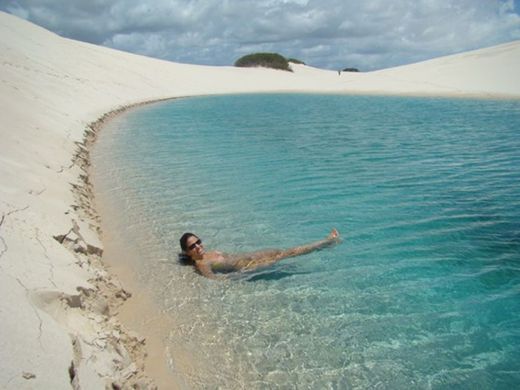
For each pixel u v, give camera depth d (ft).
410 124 62.80
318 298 16.57
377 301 16.35
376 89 133.80
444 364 12.98
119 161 37.63
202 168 36.01
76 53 102.17
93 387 9.48
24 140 28.30
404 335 14.33
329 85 154.61
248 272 18.56
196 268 18.81
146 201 27.27
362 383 12.18
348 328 14.70
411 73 148.66
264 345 13.79
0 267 11.89
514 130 55.42
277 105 97.81
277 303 16.22
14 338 9.25
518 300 16.47
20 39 84.23
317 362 13.02
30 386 8.18
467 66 136.26
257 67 188.55
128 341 13.23
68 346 10.20
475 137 50.78
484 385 12.14
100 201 26.94
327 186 30.96
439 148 44.47
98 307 14.05
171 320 15.02
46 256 14.42
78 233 18.86
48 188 21.99
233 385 12.08
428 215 25.16
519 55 133.69
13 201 17.28
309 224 23.93
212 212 25.61
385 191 29.71
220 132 56.18
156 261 19.44
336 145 46.85
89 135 46.37
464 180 32.40
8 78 46.78
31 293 11.53
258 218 24.76
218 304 16.12
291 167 36.60
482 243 21.43
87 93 71.00
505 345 13.88
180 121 66.44
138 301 16.12
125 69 114.93
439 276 18.28
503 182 31.71
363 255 20.15
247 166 36.91
